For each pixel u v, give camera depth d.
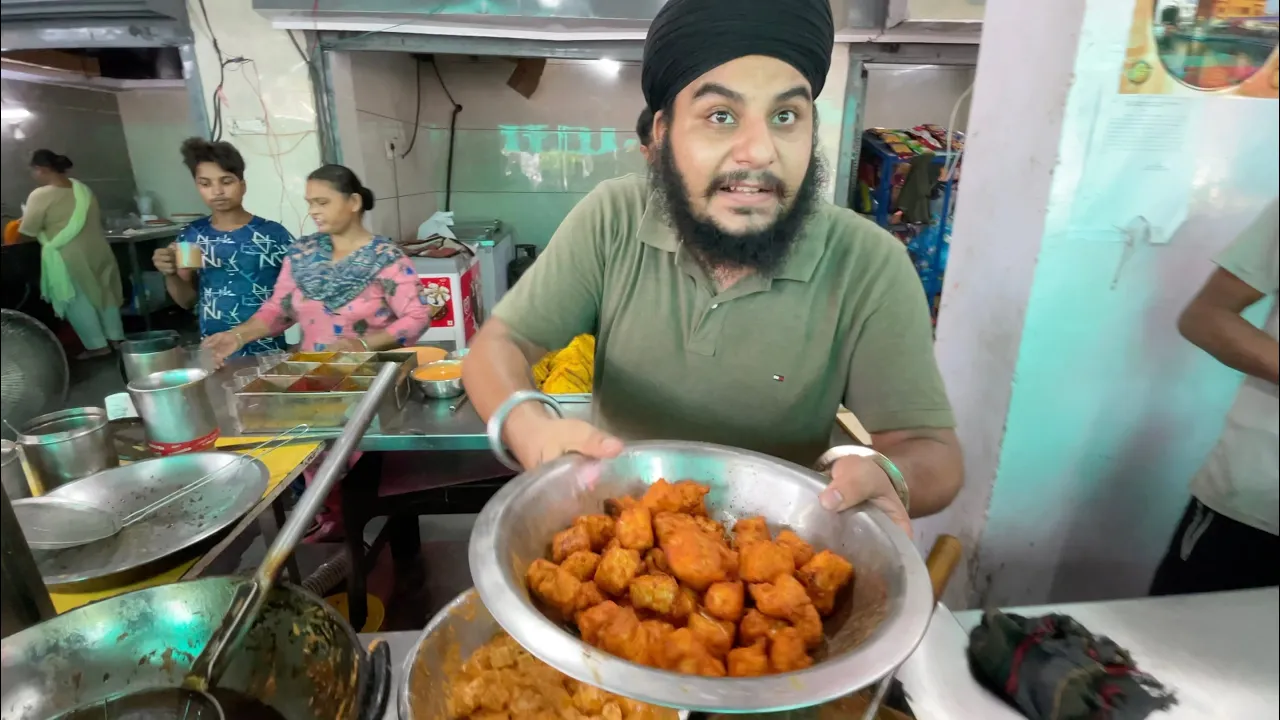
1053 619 0.67
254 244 1.80
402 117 2.67
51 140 2.63
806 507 0.60
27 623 0.54
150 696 0.53
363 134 2.43
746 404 0.83
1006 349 1.01
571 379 1.13
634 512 0.57
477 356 0.86
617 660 0.39
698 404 0.84
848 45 2.05
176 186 3.14
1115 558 1.03
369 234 1.73
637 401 0.87
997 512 1.06
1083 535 1.05
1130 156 0.88
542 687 0.56
